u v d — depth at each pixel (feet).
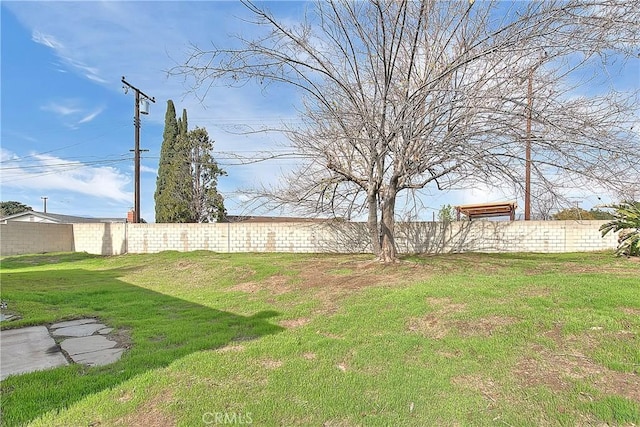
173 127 73.00
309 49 21.33
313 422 7.84
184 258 39.83
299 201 27.14
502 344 11.03
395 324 13.56
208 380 9.78
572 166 17.62
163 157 72.33
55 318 17.66
